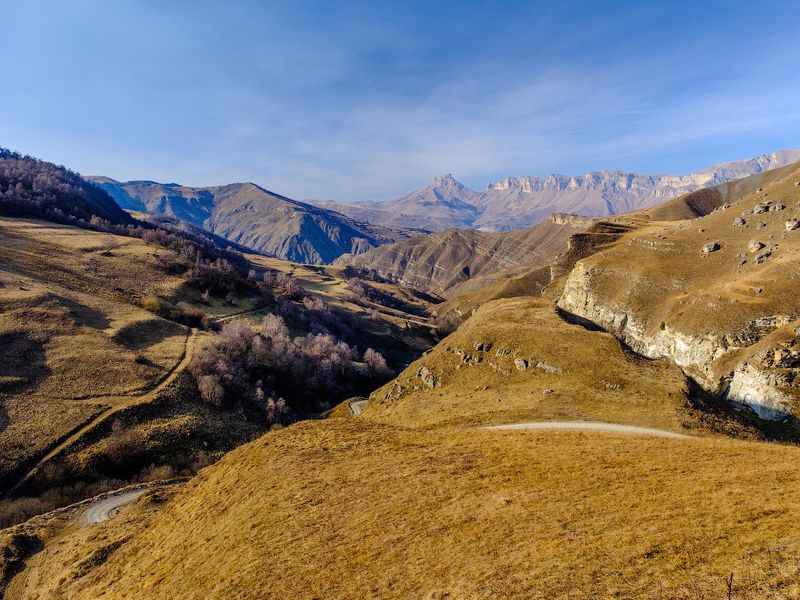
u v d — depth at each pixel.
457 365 97.00
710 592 16.41
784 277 104.56
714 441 38.84
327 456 41.62
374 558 24.28
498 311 127.19
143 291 167.62
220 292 195.75
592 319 142.50
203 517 37.81
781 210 138.50
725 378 92.75
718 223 154.38
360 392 167.62
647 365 75.75
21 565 52.34
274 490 35.78
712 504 23.41
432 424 68.62
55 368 109.81
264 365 146.25
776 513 21.53
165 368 124.62
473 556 22.38
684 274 130.75
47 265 158.25
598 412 60.50
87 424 97.69
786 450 33.53
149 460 95.69
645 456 32.91
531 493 28.42
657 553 19.56
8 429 90.31
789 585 15.87
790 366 81.44
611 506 25.02
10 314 120.50
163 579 30.42
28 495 79.88
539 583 18.95
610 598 17.14
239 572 26.03
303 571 24.45
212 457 102.75
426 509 28.55
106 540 48.50
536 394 73.62
